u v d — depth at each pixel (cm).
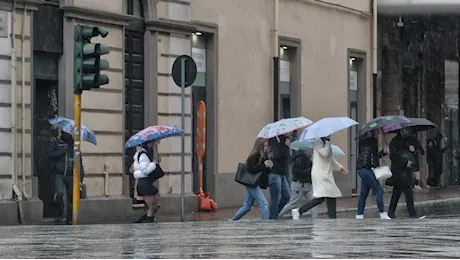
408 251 1059
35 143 2606
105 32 2038
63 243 1293
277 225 1769
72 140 2462
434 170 4859
